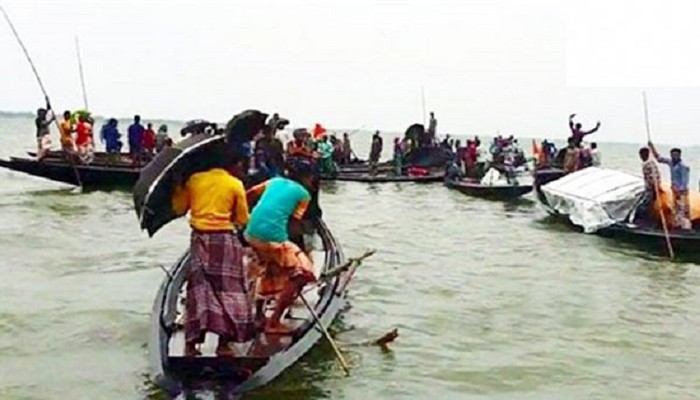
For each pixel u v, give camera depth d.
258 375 7.07
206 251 7.25
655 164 17.19
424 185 31.06
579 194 19.45
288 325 8.45
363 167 34.69
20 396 7.55
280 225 8.09
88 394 7.62
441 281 13.40
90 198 23.84
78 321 10.18
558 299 12.23
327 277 9.30
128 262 14.34
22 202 22.64
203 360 7.14
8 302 11.02
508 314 11.22
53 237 16.81
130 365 8.48
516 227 20.61
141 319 10.34
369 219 21.73
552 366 8.88
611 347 9.68
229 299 7.25
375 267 14.55
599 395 8.00
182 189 7.42
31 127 139.12
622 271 14.66
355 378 8.22
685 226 16.84
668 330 10.52
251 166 12.09
